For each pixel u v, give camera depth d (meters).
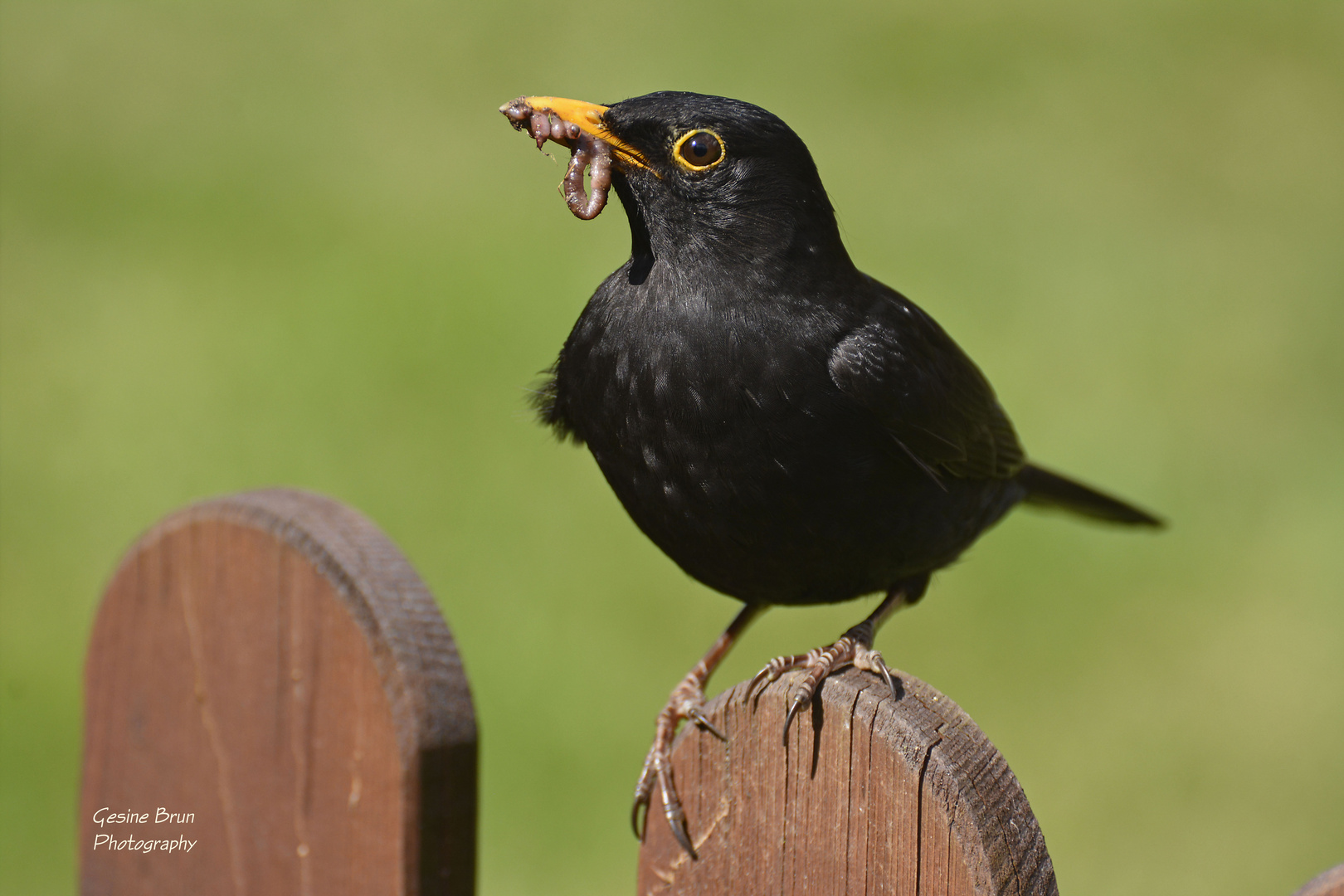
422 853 4.67
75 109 18.83
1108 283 15.93
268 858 5.13
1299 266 16.20
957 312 15.31
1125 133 18.39
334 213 16.78
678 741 4.58
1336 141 18.12
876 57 19.48
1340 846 10.55
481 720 10.95
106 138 18.23
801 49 19.77
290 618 4.93
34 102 18.86
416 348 14.61
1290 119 18.42
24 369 14.45
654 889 4.63
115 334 14.84
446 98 18.97
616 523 12.69
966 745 4.05
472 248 15.88
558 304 15.13
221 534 5.14
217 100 18.92
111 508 12.98
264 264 15.86
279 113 18.80
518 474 13.15
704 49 19.55
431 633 4.70
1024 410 14.38
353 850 4.85
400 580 4.77
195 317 15.09
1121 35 20.22
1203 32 20.30
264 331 14.88
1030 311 15.42
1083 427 14.26
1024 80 19.16
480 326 14.83
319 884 4.98
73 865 9.94
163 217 16.78
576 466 13.24
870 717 4.08
